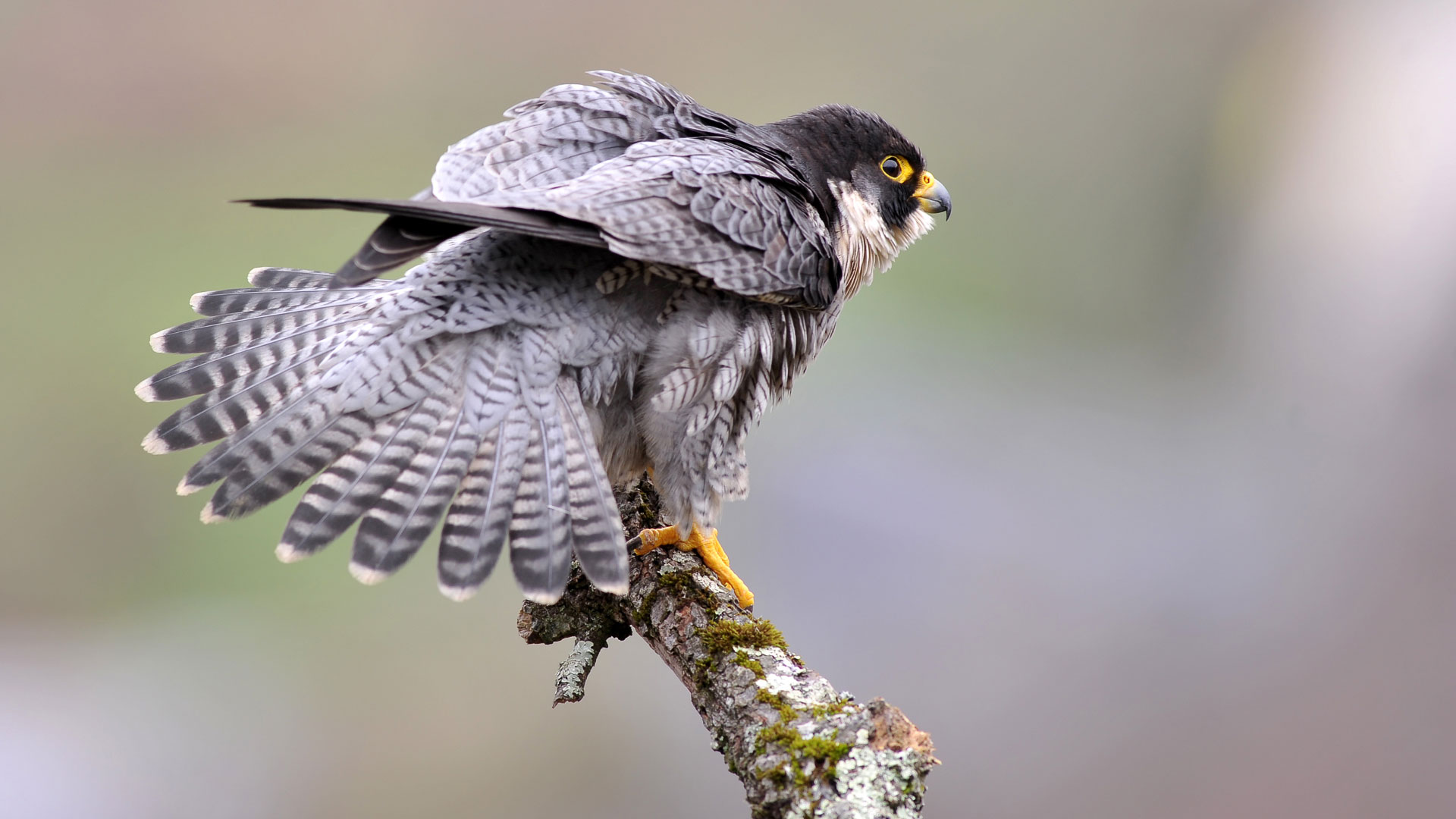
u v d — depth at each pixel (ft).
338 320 19.83
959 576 40.19
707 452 20.54
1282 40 58.95
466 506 18.13
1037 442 45.93
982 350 52.06
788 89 64.54
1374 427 45.73
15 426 46.44
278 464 18.25
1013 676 38.04
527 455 18.53
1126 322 57.72
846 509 41.57
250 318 20.20
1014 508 42.50
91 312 51.42
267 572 42.50
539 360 18.89
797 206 20.97
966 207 61.67
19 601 42.09
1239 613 39.99
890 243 25.91
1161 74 62.64
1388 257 50.24
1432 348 46.57
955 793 35.73
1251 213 58.39
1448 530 41.19
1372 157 52.65
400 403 18.51
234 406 19.43
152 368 49.39
